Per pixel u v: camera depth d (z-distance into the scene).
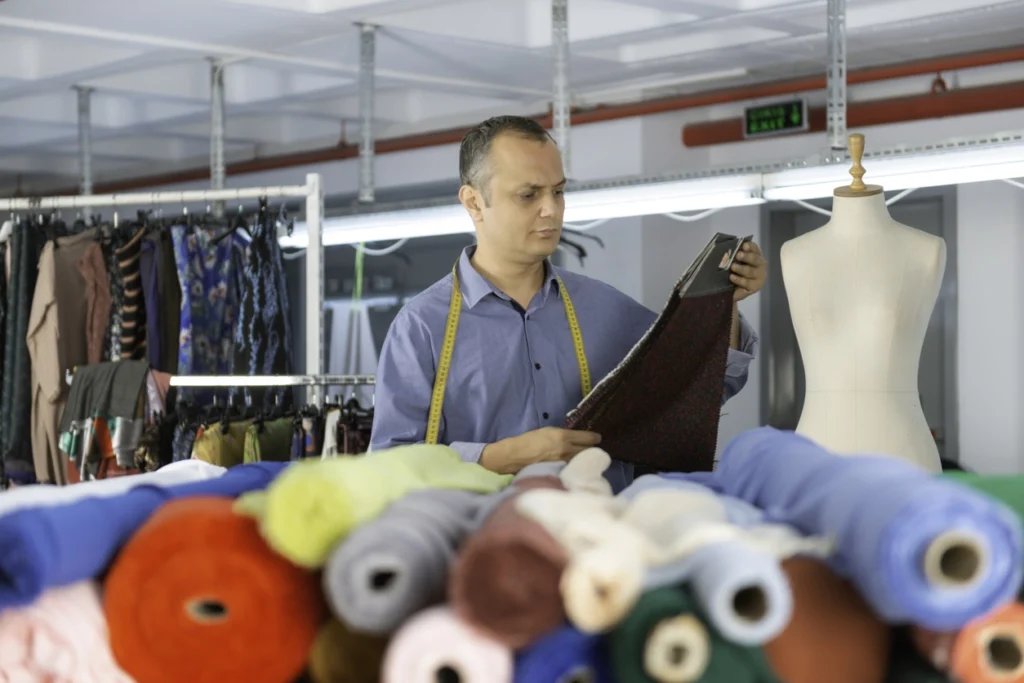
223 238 4.91
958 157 3.70
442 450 1.56
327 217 5.00
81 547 1.03
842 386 2.49
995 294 6.65
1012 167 3.70
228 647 1.02
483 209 2.35
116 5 5.36
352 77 7.06
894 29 5.96
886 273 2.48
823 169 3.98
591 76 7.21
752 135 7.30
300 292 9.17
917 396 2.53
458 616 0.94
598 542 0.97
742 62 6.86
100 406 4.20
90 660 1.06
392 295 8.80
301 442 4.32
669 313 2.09
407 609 0.98
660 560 0.97
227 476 1.37
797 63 6.90
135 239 4.86
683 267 7.75
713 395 2.21
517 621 0.93
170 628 1.02
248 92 7.32
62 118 7.78
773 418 7.59
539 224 2.32
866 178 3.94
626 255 7.46
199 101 7.37
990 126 6.57
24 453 4.90
